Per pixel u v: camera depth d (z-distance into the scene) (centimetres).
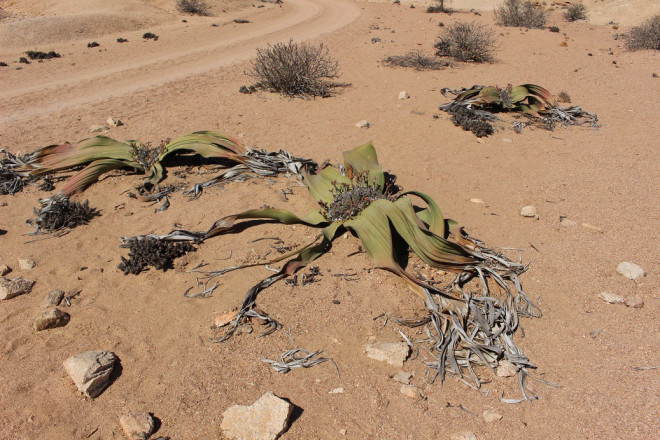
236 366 360
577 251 504
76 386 344
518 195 636
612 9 2864
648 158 752
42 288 445
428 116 954
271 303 421
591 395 333
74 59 1670
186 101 1062
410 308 419
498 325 394
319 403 329
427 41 1909
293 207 581
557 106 948
